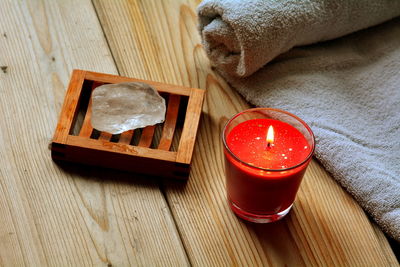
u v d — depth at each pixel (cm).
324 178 68
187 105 68
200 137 69
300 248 63
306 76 73
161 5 78
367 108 71
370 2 73
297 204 66
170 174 66
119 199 65
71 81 68
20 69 72
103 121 66
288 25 69
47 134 68
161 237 63
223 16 68
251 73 71
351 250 63
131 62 74
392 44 76
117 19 76
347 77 73
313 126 69
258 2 68
